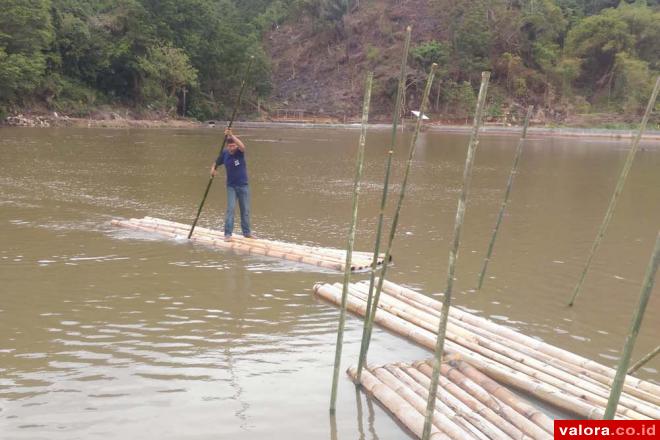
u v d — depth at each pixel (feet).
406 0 314.14
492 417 15.42
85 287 25.76
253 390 17.08
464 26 274.57
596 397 16.70
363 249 34.32
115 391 16.80
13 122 151.33
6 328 21.12
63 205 45.62
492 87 272.92
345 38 309.83
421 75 268.00
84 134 128.57
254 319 22.62
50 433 14.67
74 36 183.83
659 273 30.48
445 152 114.93
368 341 17.48
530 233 39.81
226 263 30.17
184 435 14.73
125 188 55.42
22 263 29.12
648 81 256.73
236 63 240.73
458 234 12.06
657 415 15.64
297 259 30.86
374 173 74.33
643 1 303.27
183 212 44.55
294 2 332.80
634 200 55.72
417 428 14.87
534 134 200.85
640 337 22.26
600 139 180.04
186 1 223.71
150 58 199.72
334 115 268.00
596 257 33.68
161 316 22.62
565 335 22.20
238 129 190.49
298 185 61.11
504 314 24.26
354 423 15.52
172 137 133.08
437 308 23.85
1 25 150.61
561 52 293.64
